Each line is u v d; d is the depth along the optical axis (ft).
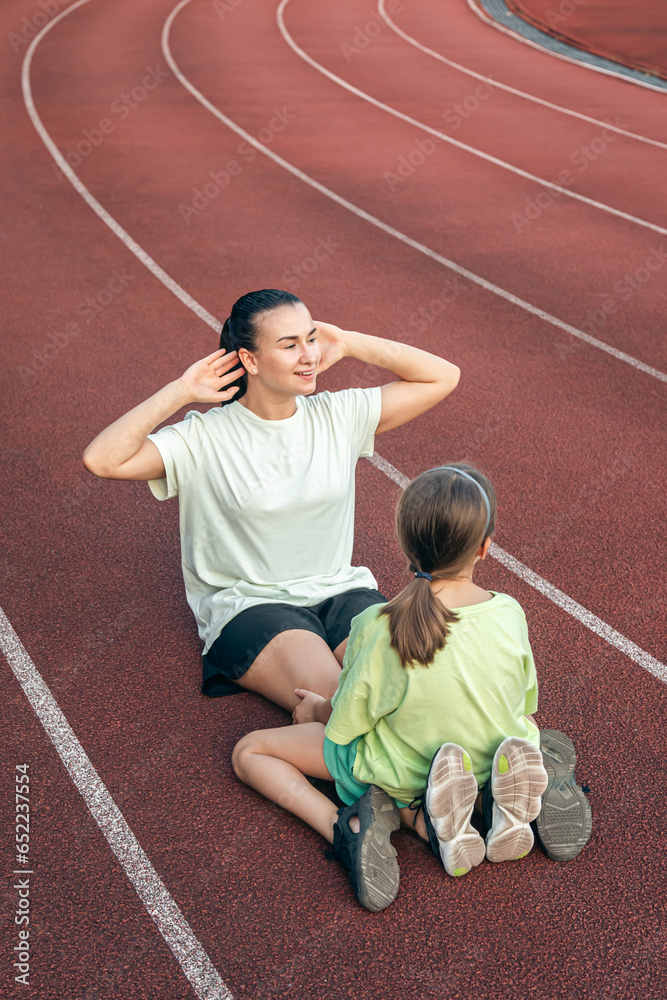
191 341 21.22
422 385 11.11
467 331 21.81
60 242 27.45
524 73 55.77
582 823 8.76
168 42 63.26
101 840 9.20
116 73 53.11
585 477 15.99
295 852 9.11
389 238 28.19
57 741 10.39
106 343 21.02
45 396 18.56
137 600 12.76
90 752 10.24
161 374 19.61
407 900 8.57
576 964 8.00
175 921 8.38
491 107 46.73
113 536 14.19
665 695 11.14
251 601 10.62
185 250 26.94
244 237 28.04
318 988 7.79
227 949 8.13
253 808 9.60
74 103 45.60
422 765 8.64
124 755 10.21
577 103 48.08
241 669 10.42
